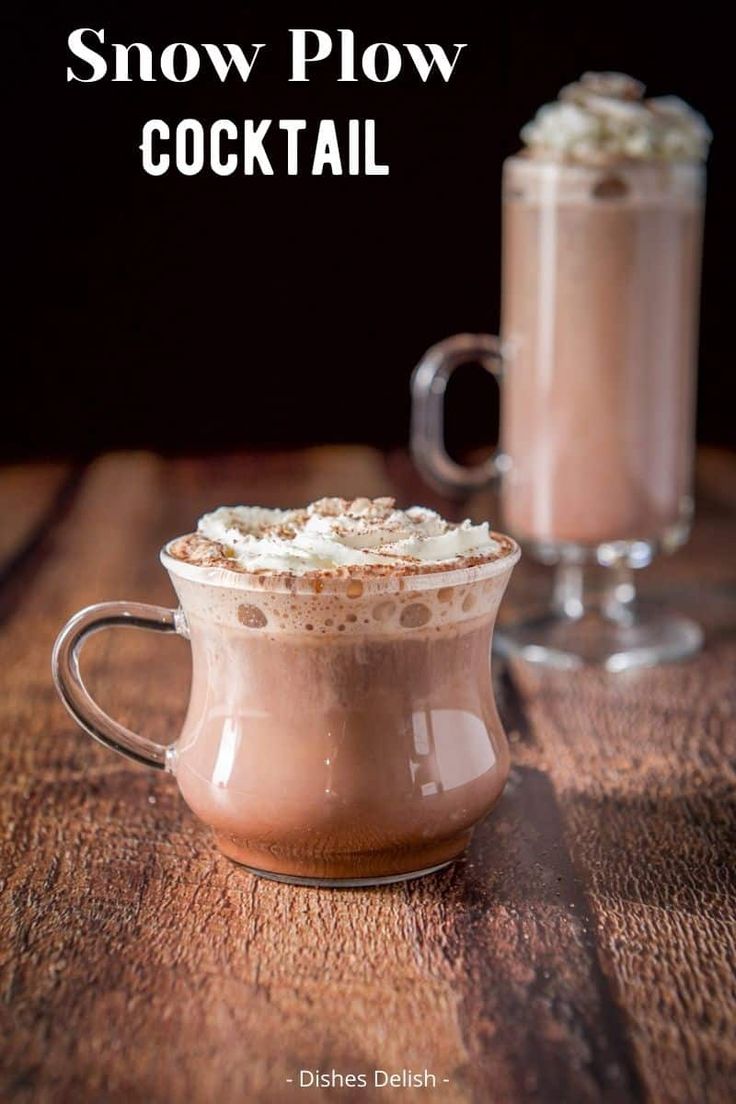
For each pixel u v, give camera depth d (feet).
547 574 3.01
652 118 2.56
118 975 1.73
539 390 2.61
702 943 1.77
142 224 4.80
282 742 1.80
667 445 2.62
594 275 2.56
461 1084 1.60
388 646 1.79
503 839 1.96
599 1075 1.61
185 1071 1.61
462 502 3.51
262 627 1.78
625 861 1.92
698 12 4.69
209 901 1.84
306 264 4.86
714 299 4.92
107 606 1.89
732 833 1.98
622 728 2.27
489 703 1.89
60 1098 1.59
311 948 1.76
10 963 1.75
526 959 1.75
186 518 3.36
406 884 1.87
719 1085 1.59
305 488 3.67
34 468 4.06
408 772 1.81
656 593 2.85
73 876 1.89
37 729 2.26
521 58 4.70
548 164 2.56
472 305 4.89
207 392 4.95
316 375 4.95
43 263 4.80
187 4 4.64
